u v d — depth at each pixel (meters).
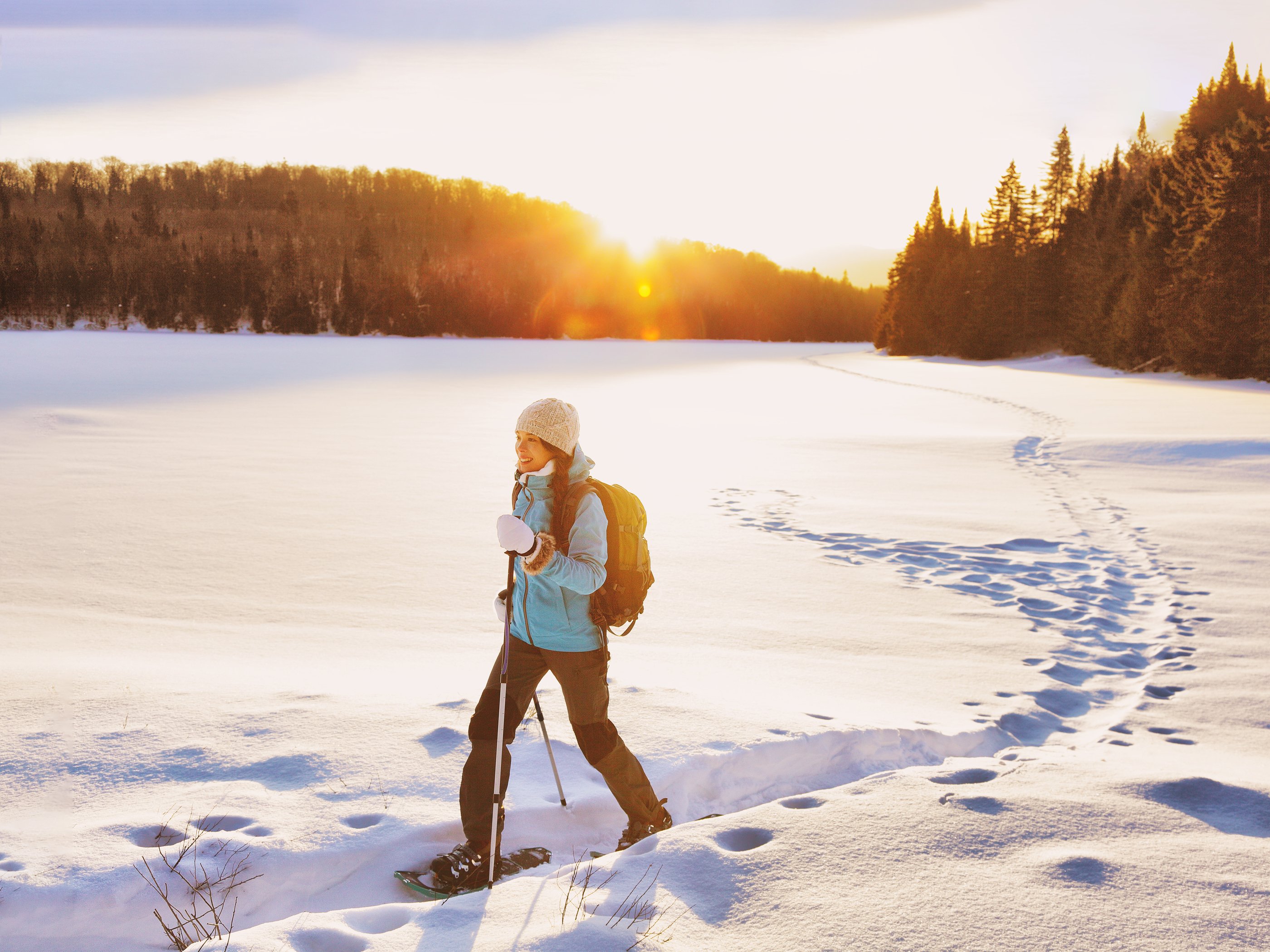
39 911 2.46
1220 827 2.89
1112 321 51.94
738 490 13.03
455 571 8.27
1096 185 77.50
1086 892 2.42
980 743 4.21
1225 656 5.70
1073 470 15.09
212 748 3.56
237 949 2.22
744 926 2.28
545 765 3.62
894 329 86.44
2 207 168.75
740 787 3.71
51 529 9.76
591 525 2.94
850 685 5.06
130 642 5.89
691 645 5.93
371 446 17.88
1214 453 15.66
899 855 2.62
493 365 56.59
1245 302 42.12
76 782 3.26
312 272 153.62
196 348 73.81
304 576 8.01
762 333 191.38
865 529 10.25
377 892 2.77
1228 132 46.12
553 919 2.34
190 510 11.06
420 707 4.07
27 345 72.50
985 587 7.66
